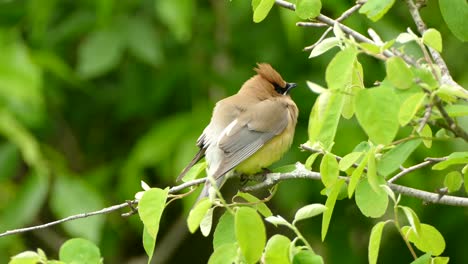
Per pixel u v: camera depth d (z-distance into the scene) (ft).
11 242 44.57
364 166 22.04
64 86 50.11
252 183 43.29
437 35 21.90
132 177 45.47
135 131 51.47
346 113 23.21
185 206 42.63
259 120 32.63
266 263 21.61
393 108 20.31
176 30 42.29
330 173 22.74
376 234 22.25
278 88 35.01
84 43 46.93
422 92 20.36
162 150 44.57
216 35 48.06
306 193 44.47
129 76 48.78
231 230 24.23
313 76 46.37
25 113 44.34
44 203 51.93
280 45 47.37
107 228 49.47
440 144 42.34
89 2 47.83
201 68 47.67
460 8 24.14
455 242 45.29
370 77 43.52
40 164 44.68
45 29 48.47
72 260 23.71
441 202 24.43
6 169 46.78
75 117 51.55
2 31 45.03
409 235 23.88
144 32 45.68
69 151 52.19
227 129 32.17
